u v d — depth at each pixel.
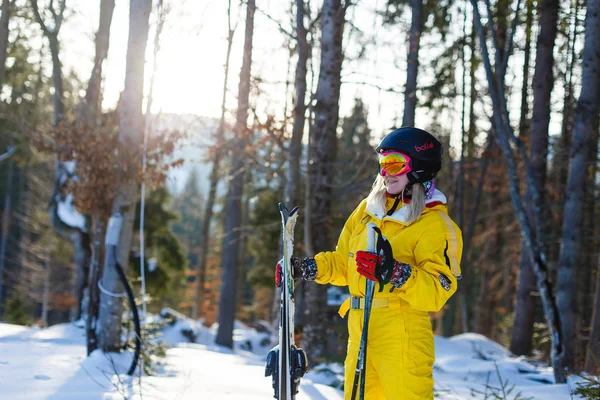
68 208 12.52
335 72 8.95
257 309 35.00
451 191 19.77
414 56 12.34
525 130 14.53
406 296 2.74
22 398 4.19
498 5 11.41
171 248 25.67
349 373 2.96
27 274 33.31
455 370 8.44
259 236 21.14
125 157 6.30
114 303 6.41
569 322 7.29
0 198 38.19
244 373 6.71
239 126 10.34
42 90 16.84
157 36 6.32
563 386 6.23
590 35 7.16
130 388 4.93
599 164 10.66
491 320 21.14
